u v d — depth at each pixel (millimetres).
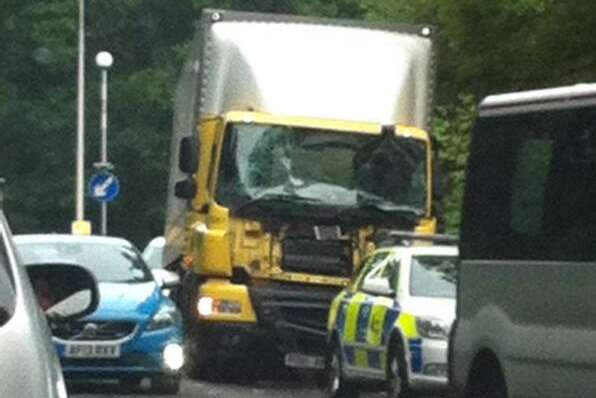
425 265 41750
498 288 26797
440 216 49281
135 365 42438
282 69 48938
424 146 48875
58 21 130125
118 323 42312
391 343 40969
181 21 132375
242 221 48500
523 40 44688
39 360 13633
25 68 130750
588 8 42906
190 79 52781
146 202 132375
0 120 129000
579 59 43688
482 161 27531
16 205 129250
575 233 24641
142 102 130000
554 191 25391
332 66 49094
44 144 129250
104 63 108375
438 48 49750
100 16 131500
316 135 48594
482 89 46562
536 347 25469
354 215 48656
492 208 27234
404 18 54688
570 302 24625
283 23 49562
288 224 48625
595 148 24328
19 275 14461
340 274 48781
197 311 49031
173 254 55031
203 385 49031
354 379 43562
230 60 49219
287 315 48750
